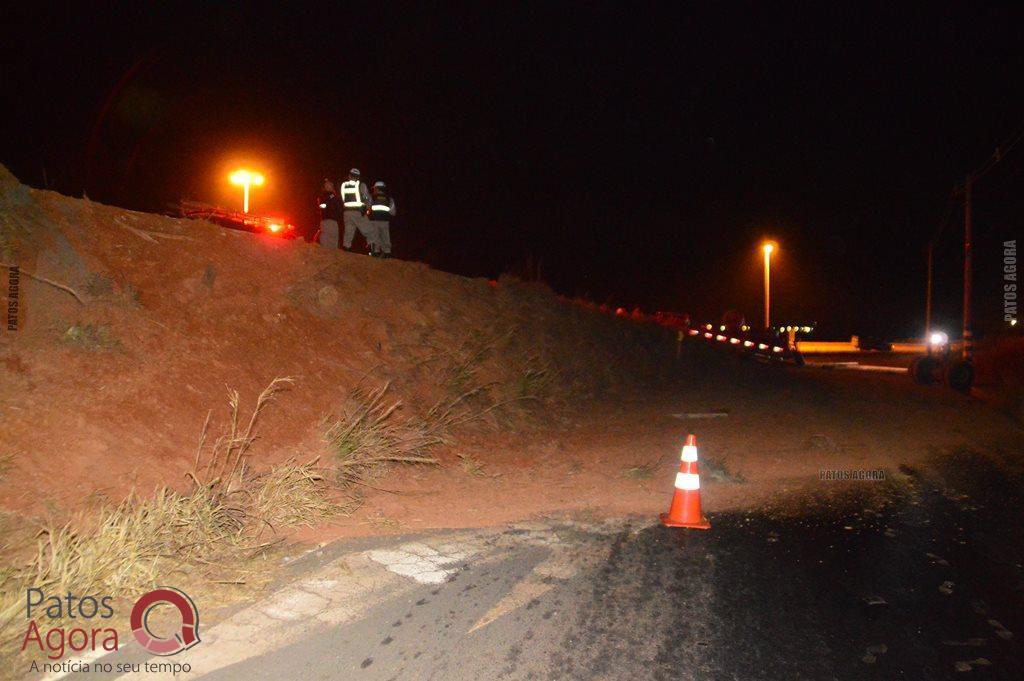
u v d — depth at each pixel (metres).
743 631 5.64
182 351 9.20
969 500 9.41
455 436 11.17
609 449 11.76
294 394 9.79
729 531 8.13
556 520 8.45
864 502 9.30
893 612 6.03
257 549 6.91
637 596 6.27
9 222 9.02
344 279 13.30
